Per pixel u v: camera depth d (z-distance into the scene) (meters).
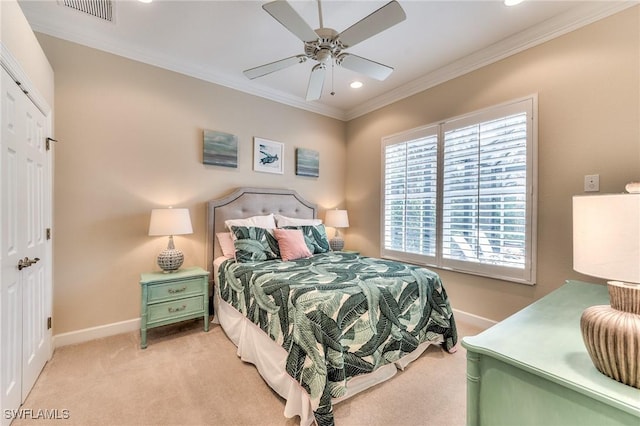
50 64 2.23
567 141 2.19
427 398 1.71
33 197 1.83
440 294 2.25
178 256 2.62
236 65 2.98
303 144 3.92
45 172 2.06
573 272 2.17
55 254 2.29
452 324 2.25
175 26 2.34
